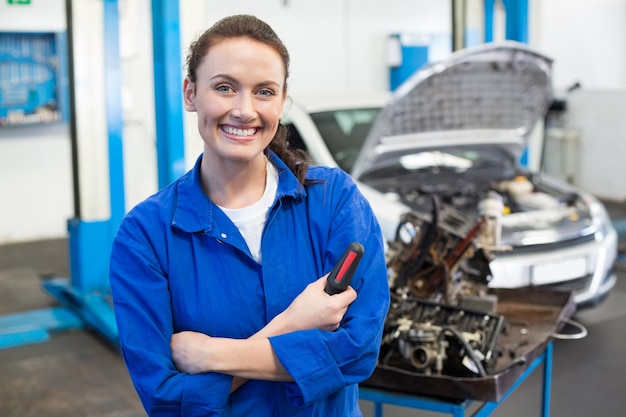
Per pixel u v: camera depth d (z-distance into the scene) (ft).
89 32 15.93
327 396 4.94
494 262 13.83
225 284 4.85
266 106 4.62
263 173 4.99
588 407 12.32
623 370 13.73
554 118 29.40
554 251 14.34
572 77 31.27
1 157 23.86
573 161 29.07
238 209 4.91
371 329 4.79
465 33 19.95
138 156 22.93
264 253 4.87
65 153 24.68
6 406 12.71
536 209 15.48
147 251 4.85
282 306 4.86
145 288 4.81
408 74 29.04
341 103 17.03
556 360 14.20
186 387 4.65
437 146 15.39
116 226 16.63
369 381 7.32
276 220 4.95
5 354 15.05
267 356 4.65
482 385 6.88
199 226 4.81
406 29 29.35
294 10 27.07
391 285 8.66
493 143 15.92
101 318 15.52
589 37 31.30
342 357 4.70
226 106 4.56
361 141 16.16
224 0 25.67
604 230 15.34
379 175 16.17
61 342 15.74
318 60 27.81
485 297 8.75
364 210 5.12
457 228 9.19
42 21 22.36
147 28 21.94
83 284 16.75
